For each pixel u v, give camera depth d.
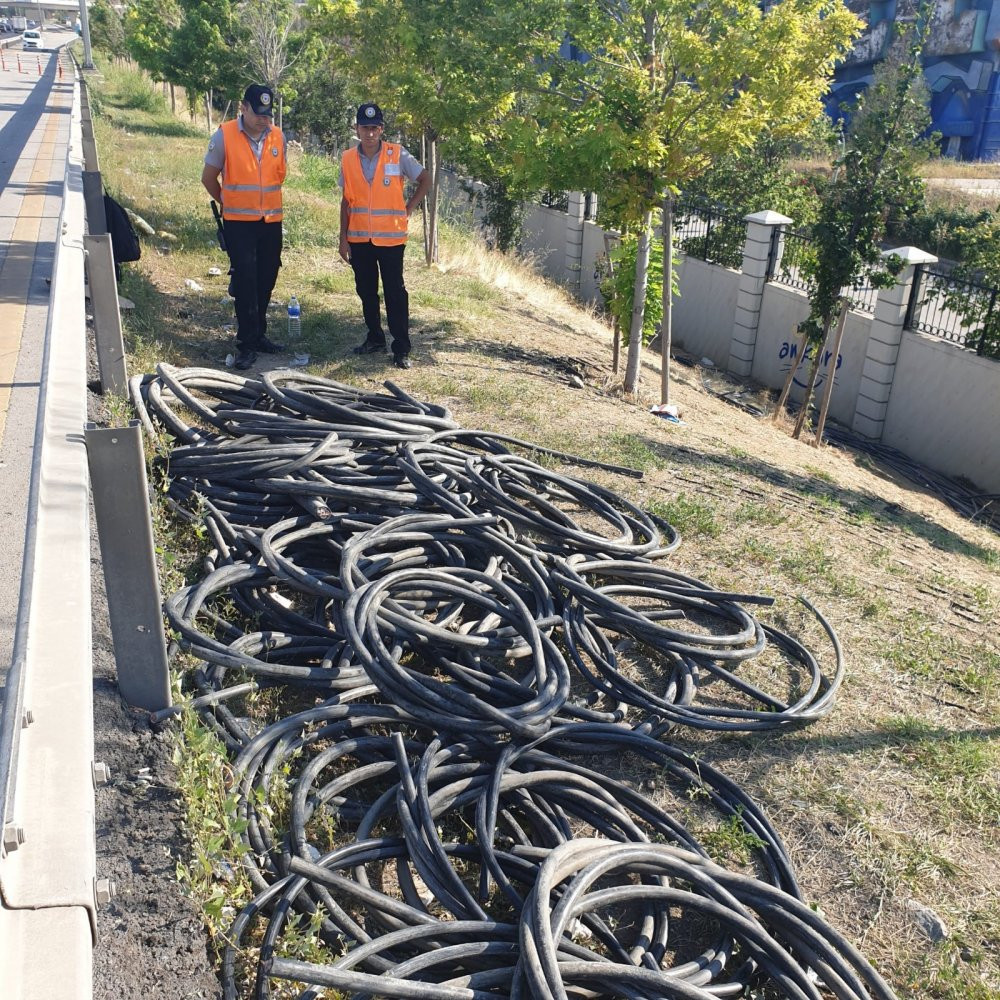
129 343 8.72
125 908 3.00
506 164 13.23
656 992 3.16
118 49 58.34
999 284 15.99
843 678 5.46
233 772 3.73
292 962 2.87
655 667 5.36
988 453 15.65
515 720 4.16
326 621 5.12
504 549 5.56
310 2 13.83
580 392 10.54
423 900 3.69
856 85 42.03
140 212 14.27
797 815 4.39
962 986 3.56
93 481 3.51
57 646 2.94
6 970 1.98
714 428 12.12
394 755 4.12
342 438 6.50
